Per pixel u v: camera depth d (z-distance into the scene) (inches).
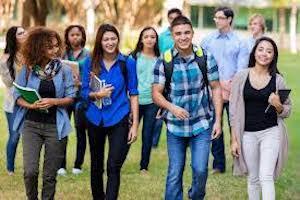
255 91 304.2
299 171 446.9
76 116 410.3
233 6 2057.1
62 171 426.3
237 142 309.3
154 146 529.0
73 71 326.6
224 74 425.4
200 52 299.0
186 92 297.6
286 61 1585.9
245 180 423.8
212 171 441.7
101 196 336.5
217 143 437.1
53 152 312.5
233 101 308.8
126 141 317.4
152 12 1382.9
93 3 1222.3
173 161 303.0
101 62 316.5
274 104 300.0
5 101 400.8
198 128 299.9
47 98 307.3
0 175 422.9
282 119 308.5
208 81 301.4
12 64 378.6
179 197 304.8
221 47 426.3
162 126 586.6
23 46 311.6
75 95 315.3
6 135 573.0
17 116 311.4
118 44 317.1
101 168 331.3
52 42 309.3
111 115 315.3
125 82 319.0
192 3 2153.1
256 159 309.7
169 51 299.4
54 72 310.0
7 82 382.3
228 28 428.5
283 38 2250.2
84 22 1288.1
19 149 501.7
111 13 1322.6
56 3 1390.3
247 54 424.8
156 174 437.4
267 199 300.5
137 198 378.6
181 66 296.7
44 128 310.7
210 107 303.3
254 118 306.2
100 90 312.7
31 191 315.6
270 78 305.7
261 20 450.3
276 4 2178.9
